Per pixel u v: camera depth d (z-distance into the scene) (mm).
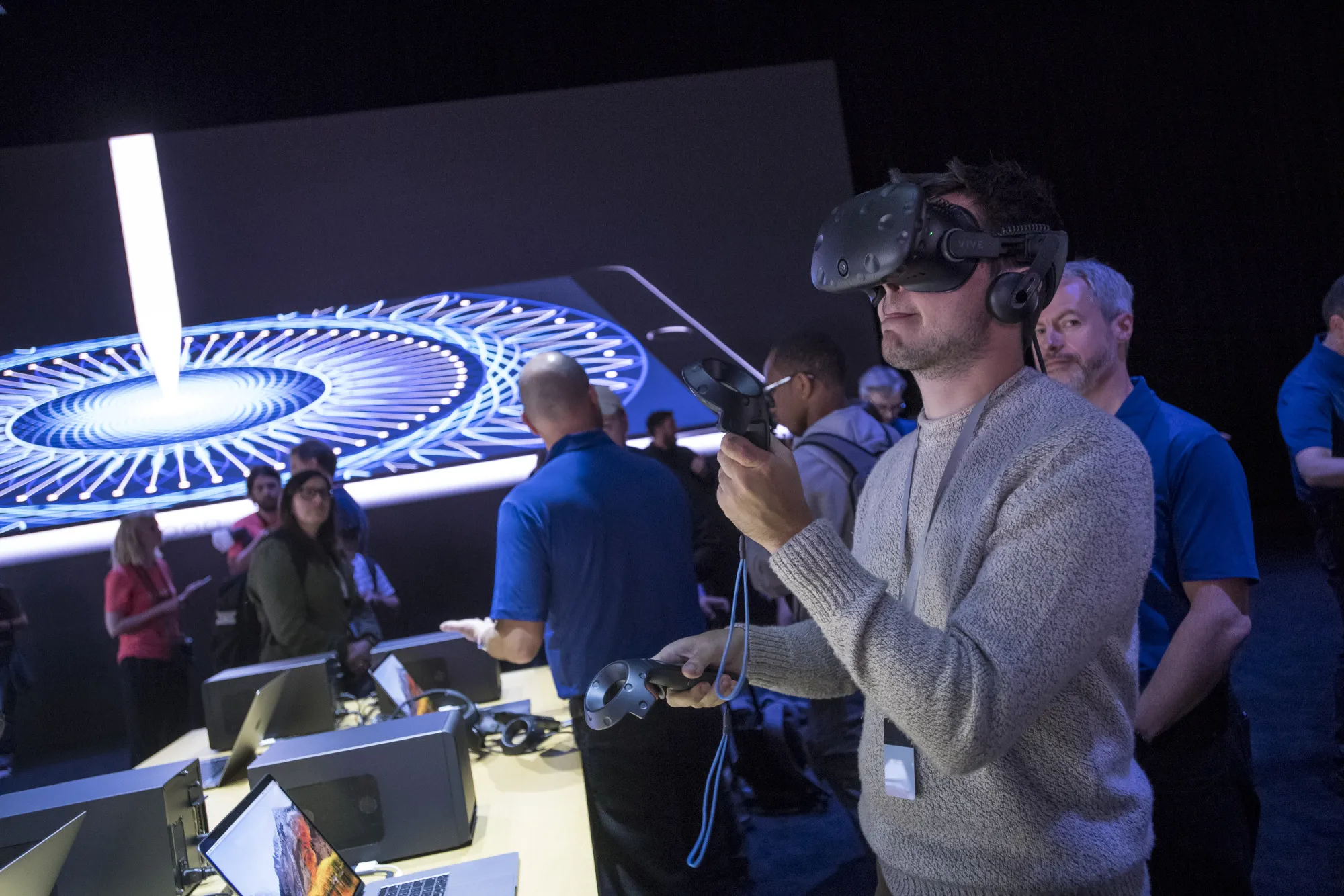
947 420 906
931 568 846
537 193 4684
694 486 3846
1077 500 741
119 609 3959
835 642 751
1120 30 5516
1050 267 888
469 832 1585
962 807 824
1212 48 5570
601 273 4715
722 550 3793
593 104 4684
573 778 1886
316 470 3012
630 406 4680
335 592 2996
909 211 815
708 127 4723
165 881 1440
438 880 1437
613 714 993
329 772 1542
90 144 4488
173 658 4066
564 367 2078
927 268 832
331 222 4617
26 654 4617
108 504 4613
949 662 705
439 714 1688
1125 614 758
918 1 5363
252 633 3469
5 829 1390
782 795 3201
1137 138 5559
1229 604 1346
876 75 5383
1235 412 5809
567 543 1945
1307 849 2447
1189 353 5781
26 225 4477
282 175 4574
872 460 2201
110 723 4734
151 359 4582
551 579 1971
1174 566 1435
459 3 4566
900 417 4074
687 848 1874
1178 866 1376
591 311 4707
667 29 4684
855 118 5387
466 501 4723
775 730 3186
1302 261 5680
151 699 4000
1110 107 5535
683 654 1030
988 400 876
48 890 1297
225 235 4582
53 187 4477
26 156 4449
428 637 2686
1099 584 726
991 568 751
